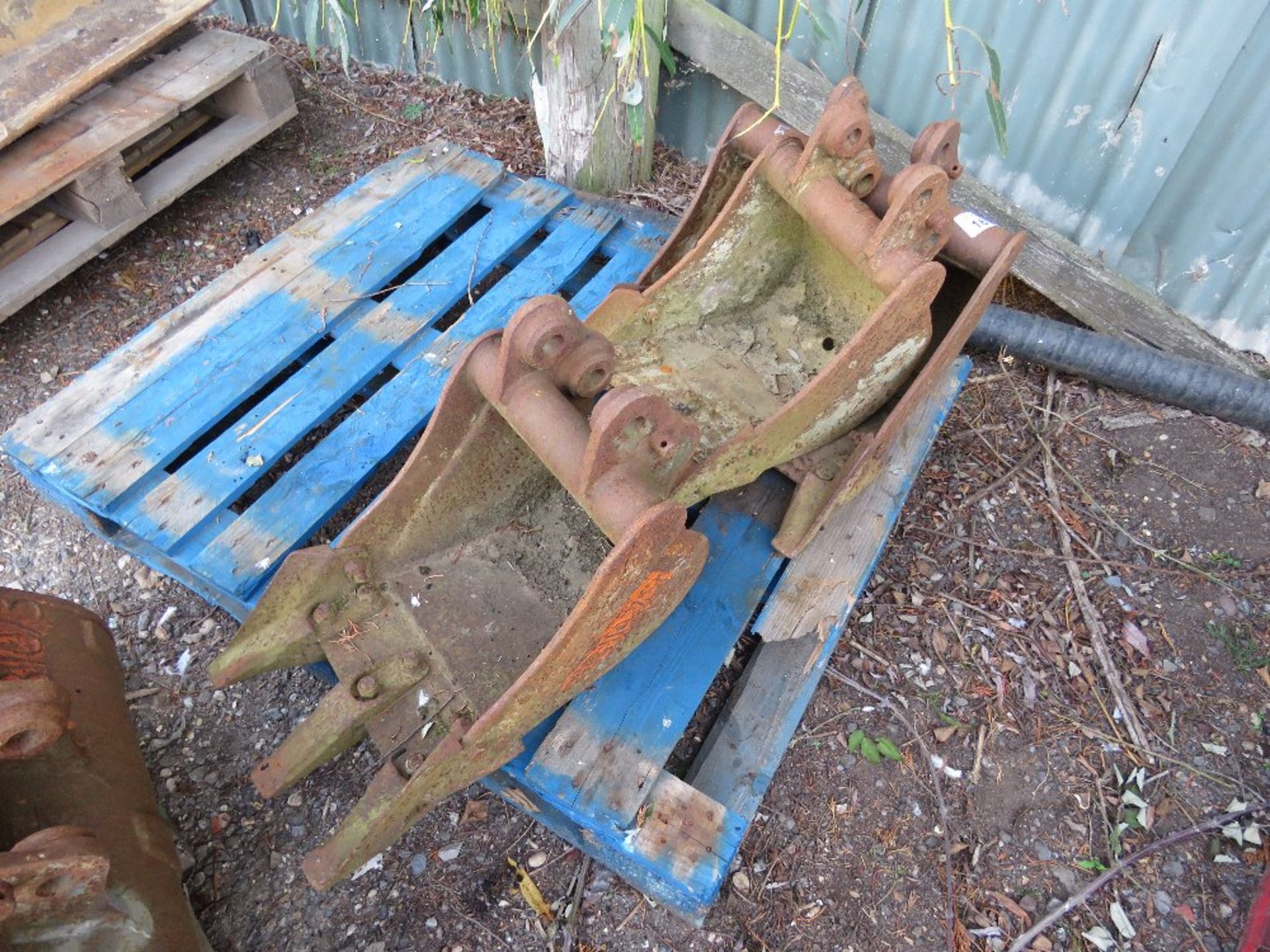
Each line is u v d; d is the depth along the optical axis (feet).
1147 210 8.70
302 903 6.04
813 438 6.68
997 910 6.15
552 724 6.14
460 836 6.34
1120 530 8.02
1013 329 8.97
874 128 9.31
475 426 5.93
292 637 5.84
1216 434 8.68
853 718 6.95
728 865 5.57
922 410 7.84
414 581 6.16
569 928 5.99
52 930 4.36
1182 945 6.03
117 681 5.92
